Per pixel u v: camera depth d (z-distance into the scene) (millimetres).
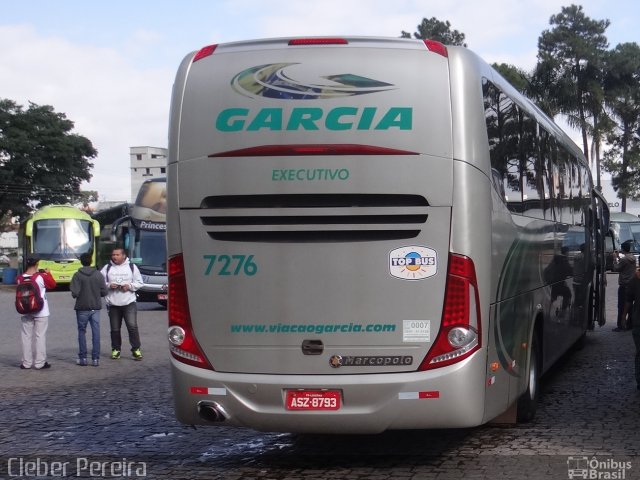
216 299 7105
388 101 6898
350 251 6930
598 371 13031
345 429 6922
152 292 28062
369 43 7094
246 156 7004
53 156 71688
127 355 16312
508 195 7965
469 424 6898
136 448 8547
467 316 6852
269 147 6969
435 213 6855
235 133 7035
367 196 6895
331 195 6918
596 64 58438
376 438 8719
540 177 9891
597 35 60562
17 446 8703
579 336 14258
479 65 7227
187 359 7168
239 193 7004
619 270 18703
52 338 19922
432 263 6867
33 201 72812
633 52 59250
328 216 6926
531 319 9055
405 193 6844
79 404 11070
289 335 6992
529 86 58250
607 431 8750
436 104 6883
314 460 7875
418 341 6875
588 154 59406
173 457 8148
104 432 9328
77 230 44344
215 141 7078
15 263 66375
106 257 48156
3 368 14648
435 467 7465
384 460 7785
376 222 6898
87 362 15133
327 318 6949
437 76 6926
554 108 57688
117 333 15680
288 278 7000
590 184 16016
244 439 8867
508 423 9086
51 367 14711
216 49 7316
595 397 10781
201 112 7133
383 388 6836
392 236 6906
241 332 7059
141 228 28812
